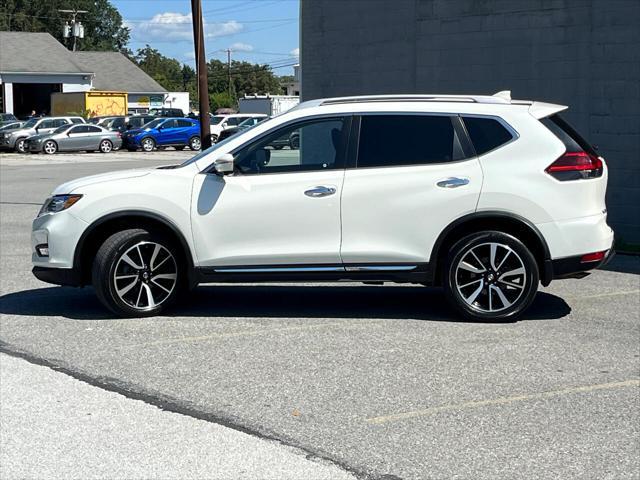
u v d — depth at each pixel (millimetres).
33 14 108312
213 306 8523
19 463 4805
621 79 12203
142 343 7168
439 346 7023
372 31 15188
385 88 15102
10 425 5363
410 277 7707
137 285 7961
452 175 7609
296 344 7109
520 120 7699
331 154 7770
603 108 12414
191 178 7801
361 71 15430
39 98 65438
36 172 29438
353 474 4609
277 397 5820
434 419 5398
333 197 7641
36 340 7293
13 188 22875
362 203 7633
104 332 7527
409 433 5176
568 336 7344
